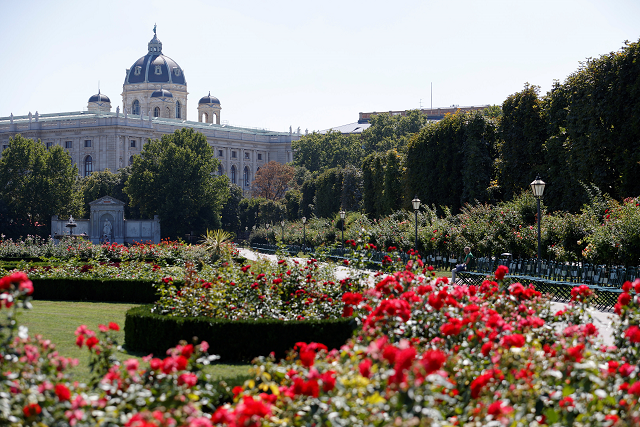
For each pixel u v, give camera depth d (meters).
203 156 93.56
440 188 52.06
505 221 31.61
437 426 5.60
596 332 9.08
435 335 9.34
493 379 6.84
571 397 6.70
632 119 34.00
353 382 6.18
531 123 43.31
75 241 41.53
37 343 7.25
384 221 46.28
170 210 86.94
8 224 87.31
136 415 5.58
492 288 11.66
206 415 7.09
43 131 148.25
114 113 150.50
